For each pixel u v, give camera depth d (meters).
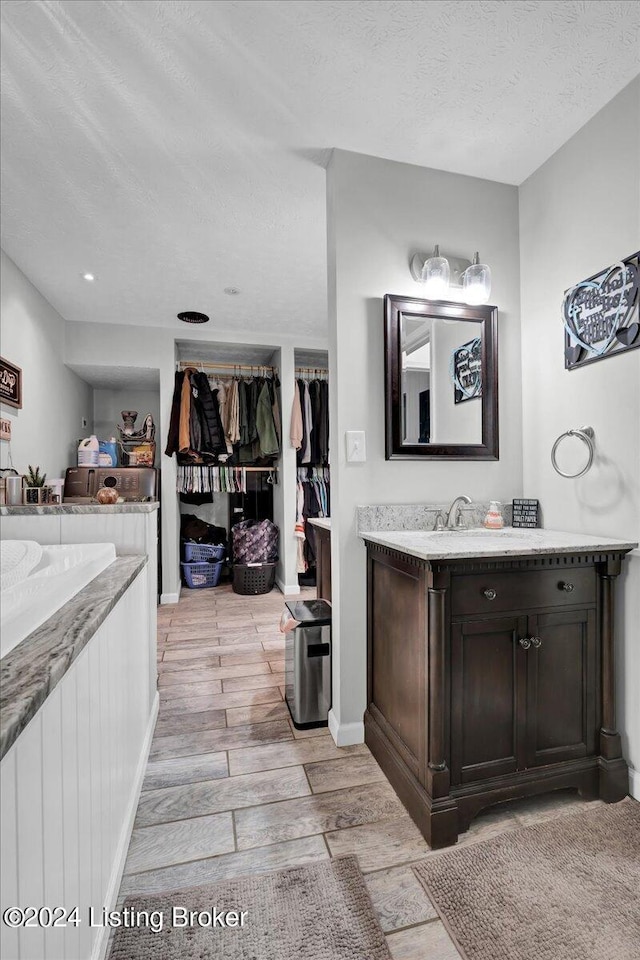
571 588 1.50
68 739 0.80
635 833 1.37
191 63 1.44
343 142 1.80
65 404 3.81
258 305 3.53
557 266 1.87
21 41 1.36
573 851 1.30
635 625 1.53
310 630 1.97
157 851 1.31
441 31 1.34
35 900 0.64
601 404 1.67
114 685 1.18
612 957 1.01
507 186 2.07
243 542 4.49
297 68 1.46
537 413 1.98
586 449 1.73
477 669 1.41
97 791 0.99
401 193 1.92
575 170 1.77
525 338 2.04
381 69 1.47
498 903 1.14
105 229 2.44
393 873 1.23
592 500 1.71
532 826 1.41
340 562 1.84
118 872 1.17
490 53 1.42
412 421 1.89
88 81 1.51
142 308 3.56
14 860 0.57
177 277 3.02
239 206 2.24
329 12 1.28
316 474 4.63
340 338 1.83
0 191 2.11
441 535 1.74
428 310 1.90
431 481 1.94
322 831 1.38
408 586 1.51
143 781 1.61
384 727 1.69
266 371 4.71
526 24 1.33
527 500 1.97
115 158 1.89
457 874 1.22
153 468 3.92
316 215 2.32
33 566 1.33
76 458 4.09
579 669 1.53
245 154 1.87
